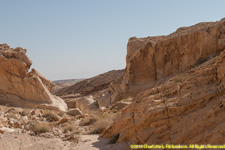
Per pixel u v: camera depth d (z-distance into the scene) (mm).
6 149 9969
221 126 7238
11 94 21141
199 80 9727
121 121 11883
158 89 11344
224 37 25734
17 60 21422
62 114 21562
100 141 11961
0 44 23047
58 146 10984
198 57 25781
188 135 7988
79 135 13641
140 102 11188
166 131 8969
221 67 9289
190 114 8664
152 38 33844
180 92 9992
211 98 8719
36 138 12070
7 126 13523
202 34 25688
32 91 21984
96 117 18188
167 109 9344
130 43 34875
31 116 17906
